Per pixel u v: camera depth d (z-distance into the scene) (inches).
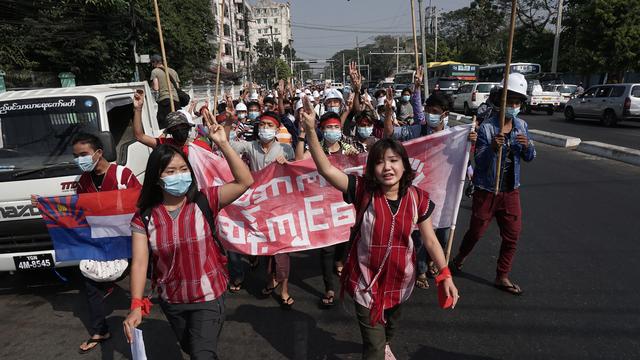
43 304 165.3
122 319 151.6
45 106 179.6
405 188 96.7
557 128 641.6
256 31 4436.5
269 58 2381.9
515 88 148.3
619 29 858.1
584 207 251.9
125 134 210.7
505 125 154.2
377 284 99.9
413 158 156.9
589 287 157.8
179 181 87.4
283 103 321.4
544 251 191.9
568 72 1219.2
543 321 137.5
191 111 325.4
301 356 125.8
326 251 152.4
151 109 244.1
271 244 151.9
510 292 157.0
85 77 624.4
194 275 92.2
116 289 175.2
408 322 140.7
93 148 133.4
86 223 137.3
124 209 136.3
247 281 180.7
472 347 125.8
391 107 173.3
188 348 101.9
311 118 96.1
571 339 127.0
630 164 364.2
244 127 278.5
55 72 579.2
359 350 128.3
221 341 134.4
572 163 379.2
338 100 238.8
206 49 983.0
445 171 156.7
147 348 133.0
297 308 155.0
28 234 159.2
